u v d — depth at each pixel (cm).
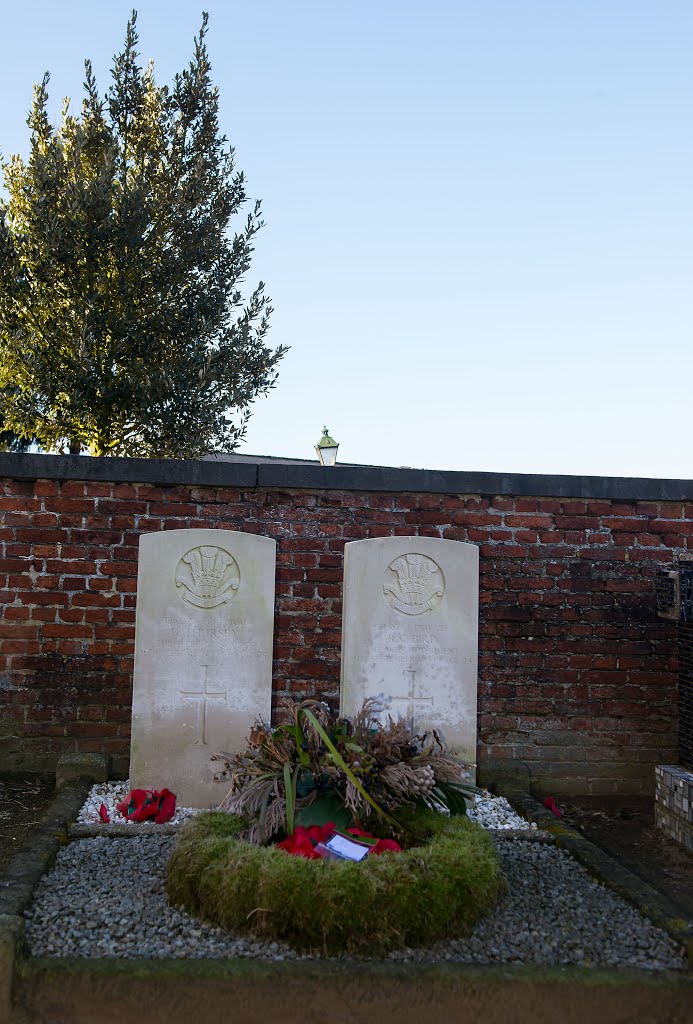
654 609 584
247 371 1287
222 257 1302
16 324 1184
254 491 574
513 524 583
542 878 374
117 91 1291
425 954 296
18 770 552
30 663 556
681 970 290
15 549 559
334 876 300
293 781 359
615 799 567
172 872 334
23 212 1213
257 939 301
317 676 570
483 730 574
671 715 581
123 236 1179
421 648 504
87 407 1188
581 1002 278
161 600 493
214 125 1316
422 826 361
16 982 274
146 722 488
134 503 567
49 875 360
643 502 589
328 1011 275
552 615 580
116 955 287
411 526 579
